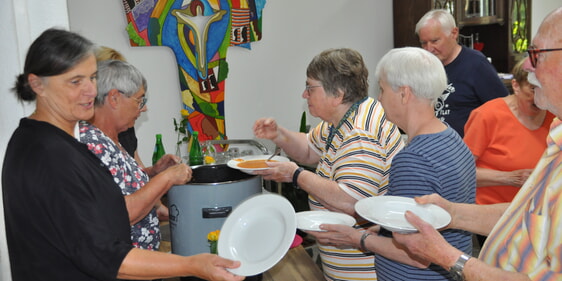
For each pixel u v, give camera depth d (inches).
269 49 133.2
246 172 60.5
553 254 33.2
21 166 39.1
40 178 38.3
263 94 134.4
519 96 74.2
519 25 155.1
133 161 59.6
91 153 43.9
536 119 75.7
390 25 150.8
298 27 136.5
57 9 52.6
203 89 123.0
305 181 59.4
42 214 38.3
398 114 51.5
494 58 159.2
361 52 148.4
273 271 60.7
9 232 41.4
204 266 38.9
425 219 43.9
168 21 116.2
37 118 41.8
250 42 128.8
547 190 35.6
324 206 61.9
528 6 155.9
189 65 120.4
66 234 37.9
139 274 38.3
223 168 64.6
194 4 118.0
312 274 59.9
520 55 156.2
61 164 38.8
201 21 120.1
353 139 58.6
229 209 56.2
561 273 32.6
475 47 155.0
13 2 50.1
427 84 48.3
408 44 146.3
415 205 46.0
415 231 40.8
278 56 134.9
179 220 57.2
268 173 60.3
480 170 79.3
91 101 42.3
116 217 43.4
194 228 56.5
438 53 106.0
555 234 33.1
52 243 38.7
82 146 43.1
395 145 59.2
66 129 43.1
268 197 50.6
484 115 79.0
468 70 105.0
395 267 51.5
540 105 37.4
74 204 38.2
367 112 60.1
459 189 48.7
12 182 39.3
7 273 58.6
